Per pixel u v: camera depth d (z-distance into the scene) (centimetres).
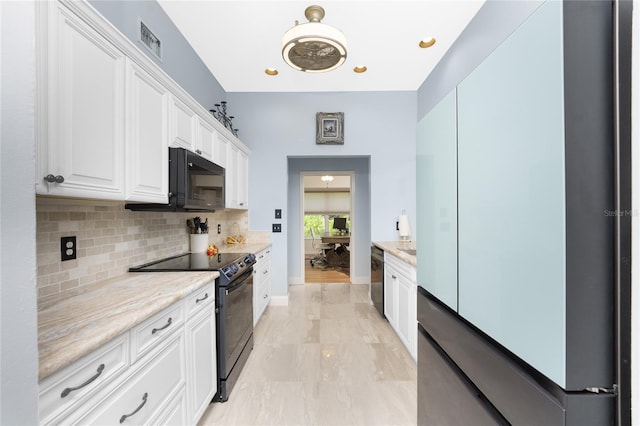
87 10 109
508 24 185
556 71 53
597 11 52
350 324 291
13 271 52
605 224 51
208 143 232
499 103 70
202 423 156
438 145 106
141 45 187
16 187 52
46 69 95
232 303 186
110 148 125
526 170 61
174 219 236
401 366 211
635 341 47
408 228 324
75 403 77
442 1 206
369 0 203
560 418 52
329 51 196
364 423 156
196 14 216
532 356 60
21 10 54
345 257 632
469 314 84
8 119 51
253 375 201
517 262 64
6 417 50
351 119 355
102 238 154
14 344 51
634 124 47
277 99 355
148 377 108
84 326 90
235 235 351
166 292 128
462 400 86
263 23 225
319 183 775
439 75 286
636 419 47
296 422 156
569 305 51
